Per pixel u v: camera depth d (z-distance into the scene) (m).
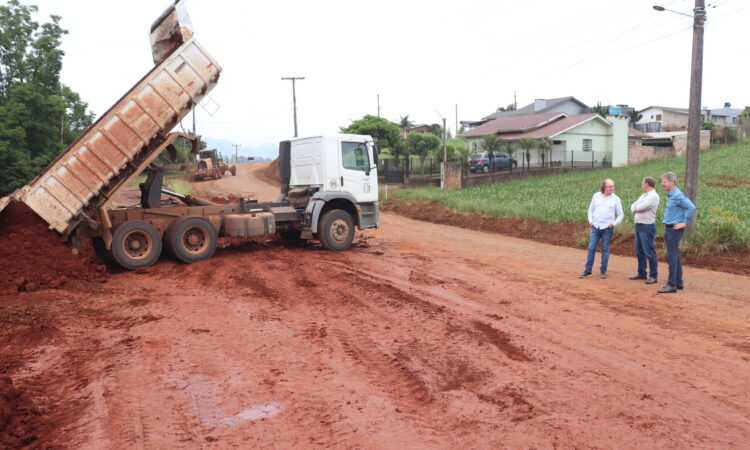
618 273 10.71
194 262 11.58
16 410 4.30
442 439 3.87
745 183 26.19
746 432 3.93
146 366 5.43
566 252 13.94
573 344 6.12
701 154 44.47
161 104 11.12
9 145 35.31
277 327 6.90
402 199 28.45
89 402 4.59
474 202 22.56
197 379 5.09
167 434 3.97
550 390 4.75
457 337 6.41
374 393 4.76
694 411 4.30
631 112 73.25
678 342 6.18
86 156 10.31
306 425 4.12
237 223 12.51
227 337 6.46
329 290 9.09
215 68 11.62
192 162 55.34
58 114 38.75
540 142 38.53
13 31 41.22
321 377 5.16
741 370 5.24
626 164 44.22
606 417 4.18
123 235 10.85
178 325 6.99
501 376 5.12
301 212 13.73
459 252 13.92
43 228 10.00
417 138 46.72
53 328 6.73
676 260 8.84
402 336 6.48
